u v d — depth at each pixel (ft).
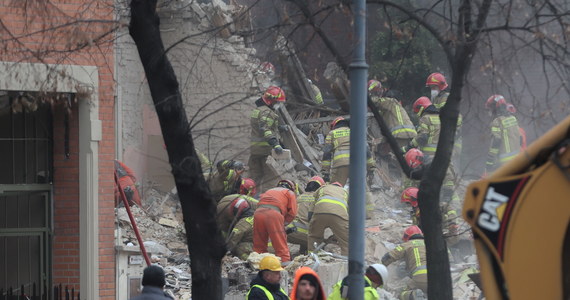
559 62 53.21
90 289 75.66
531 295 30.19
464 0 53.47
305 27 57.62
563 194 30.19
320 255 88.63
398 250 81.76
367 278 62.08
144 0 49.96
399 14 65.87
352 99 48.39
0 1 70.44
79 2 70.33
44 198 76.43
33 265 76.79
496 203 30.94
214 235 49.49
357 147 48.08
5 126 75.97
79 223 76.18
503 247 30.66
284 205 87.51
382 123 58.54
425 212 54.80
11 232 76.64
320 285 57.93
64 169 76.23
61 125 75.87
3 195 75.66
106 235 76.33
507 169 31.30
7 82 69.00
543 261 30.17
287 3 56.54
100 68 74.02
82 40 54.90
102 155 75.92
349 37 52.90
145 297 50.01
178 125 49.44
